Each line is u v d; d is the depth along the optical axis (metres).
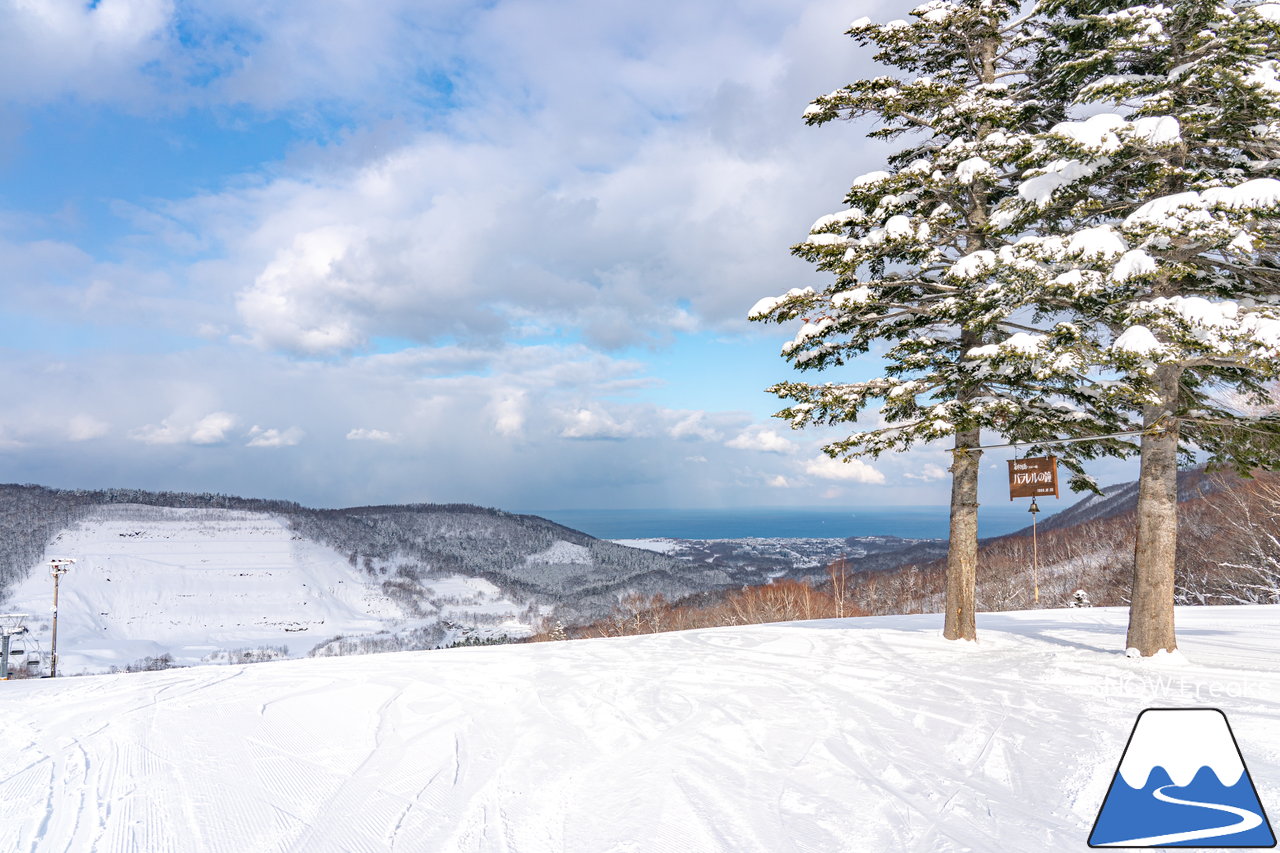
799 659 11.61
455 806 5.48
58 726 8.50
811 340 13.70
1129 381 10.61
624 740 7.10
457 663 12.09
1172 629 10.90
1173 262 9.78
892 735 6.95
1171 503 11.07
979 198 13.18
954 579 13.30
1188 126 10.29
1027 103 12.98
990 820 4.85
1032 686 9.00
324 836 5.01
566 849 4.62
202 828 5.21
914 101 13.27
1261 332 8.66
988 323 11.39
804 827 4.81
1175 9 10.65
